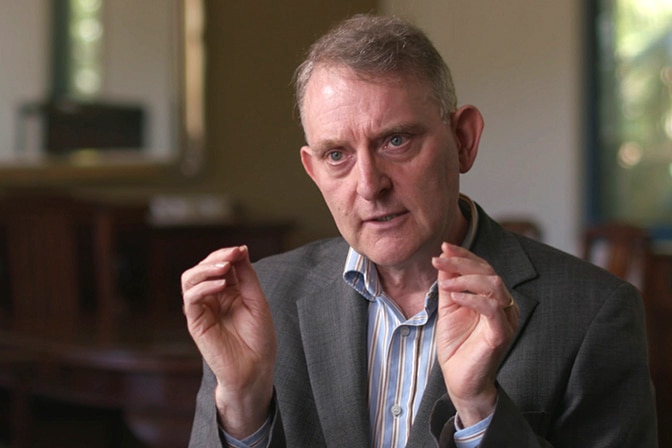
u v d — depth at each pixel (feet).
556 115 20.75
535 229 10.93
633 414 4.86
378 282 5.10
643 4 19.81
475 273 4.24
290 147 21.62
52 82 18.02
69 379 10.14
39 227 13.71
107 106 18.67
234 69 20.72
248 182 20.94
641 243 11.96
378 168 4.55
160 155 19.45
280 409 5.22
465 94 22.24
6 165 17.47
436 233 4.71
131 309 15.85
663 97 19.70
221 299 4.82
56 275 13.66
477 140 5.00
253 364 4.68
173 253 16.98
